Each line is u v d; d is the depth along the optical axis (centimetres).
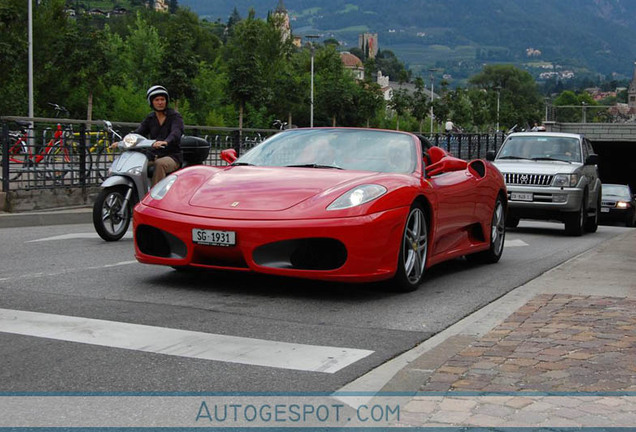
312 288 612
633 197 2727
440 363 391
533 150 1451
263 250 550
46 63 5941
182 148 923
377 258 567
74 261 721
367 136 689
